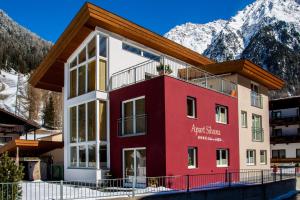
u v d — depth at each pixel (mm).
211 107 22406
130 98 20562
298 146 53906
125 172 20453
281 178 24219
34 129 31531
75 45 23656
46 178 25672
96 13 20938
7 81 134125
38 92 111312
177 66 26812
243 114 26672
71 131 24016
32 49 170500
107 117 21750
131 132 20422
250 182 21766
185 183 19281
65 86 24766
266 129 30016
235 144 24703
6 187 11953
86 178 21641
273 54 197875
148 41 23891
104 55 22234
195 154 20719
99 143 21219
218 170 22328
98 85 21625
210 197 16641
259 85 29766
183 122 19875
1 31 178000
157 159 18781
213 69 26391
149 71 24281
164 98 18891
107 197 13742
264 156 29469
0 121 30891
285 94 129125
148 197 14469
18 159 23969
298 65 187250
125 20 22219
